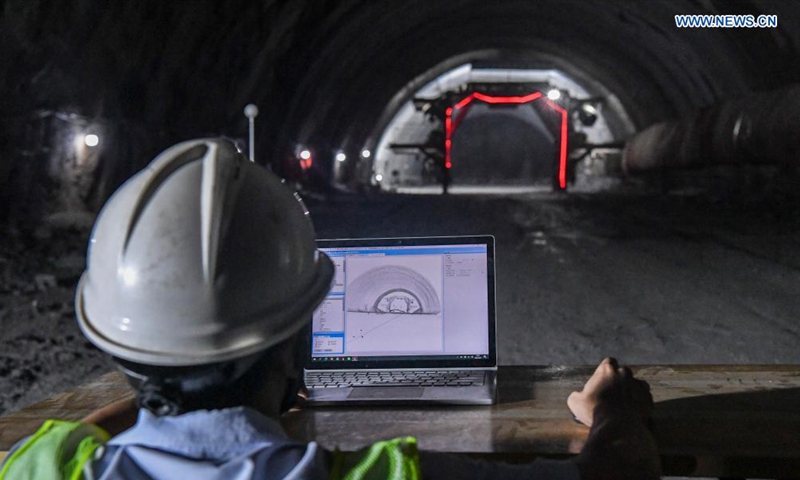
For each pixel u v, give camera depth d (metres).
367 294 2.26
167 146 19.44
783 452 1.62
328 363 2.23
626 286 9.23
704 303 8.15
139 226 1.11
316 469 1.02
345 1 26.12
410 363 2.22
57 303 7.81
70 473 1.09
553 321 7.32
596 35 34.47
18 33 13.20
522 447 1.68
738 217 19.16
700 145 28.73
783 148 21.75
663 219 19.52
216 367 1.08
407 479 1.02
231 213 1.10
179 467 1.02
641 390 1.63
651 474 1.29
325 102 32.31
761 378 2.20
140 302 1.08
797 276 9.84
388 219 19.89
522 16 34.38
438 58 39.09
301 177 31.30
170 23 17.81
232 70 22.39
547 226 17.86
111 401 2.12
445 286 2.25
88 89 15.62
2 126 13.60
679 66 31.34
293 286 1.16
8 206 13.84
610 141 44.19
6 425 1.93
